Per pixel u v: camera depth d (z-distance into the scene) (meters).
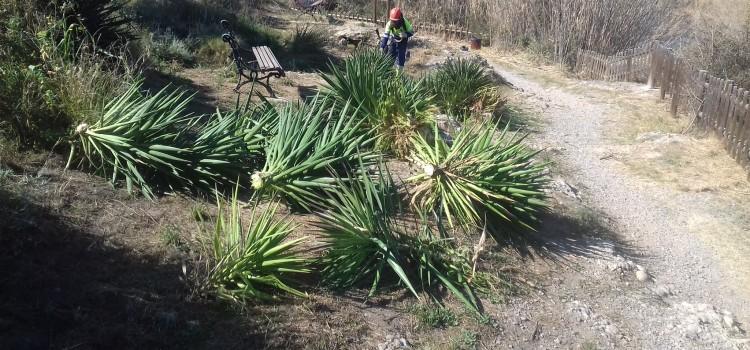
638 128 11.20
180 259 4.37
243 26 15.69
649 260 6.50
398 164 6.92
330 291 4.57
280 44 15.41
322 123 6.61
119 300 3.84
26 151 5.21
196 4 15.97
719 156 9.57
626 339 5.01
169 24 13.89
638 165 9.27
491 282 5.20
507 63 18.28
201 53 11.48
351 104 7.33
